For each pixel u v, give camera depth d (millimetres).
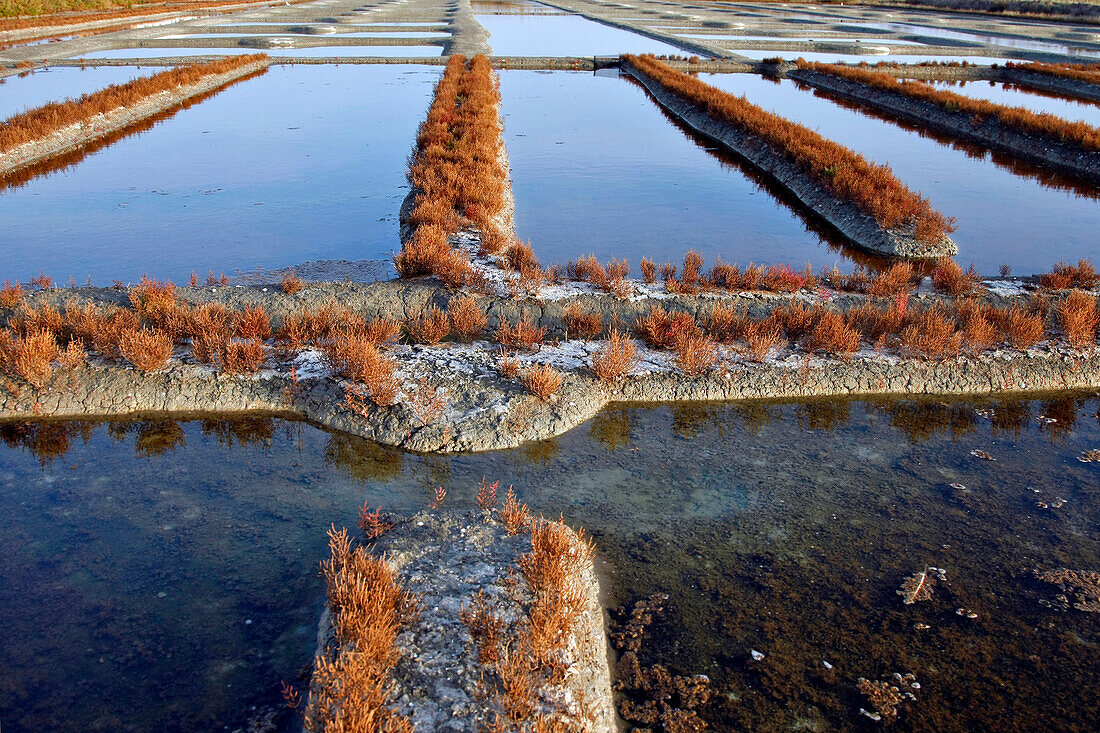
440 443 8609
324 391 9438
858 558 7031
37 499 7723
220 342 9820
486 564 6344
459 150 18781
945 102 27766
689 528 7414
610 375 9883
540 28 58469
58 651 5852
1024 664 5930
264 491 7902
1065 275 12711
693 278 12453
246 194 17969
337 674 5090
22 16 55000
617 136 24953
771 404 9867
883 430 9312
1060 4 65188
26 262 13773
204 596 6410
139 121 25484
